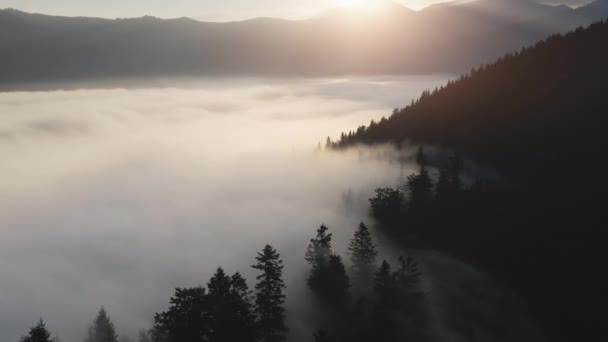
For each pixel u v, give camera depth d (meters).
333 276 69.31
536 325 67.31
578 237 81.69
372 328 60.34
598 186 95.62
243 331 47.38
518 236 86.38
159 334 50.72
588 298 68.81
